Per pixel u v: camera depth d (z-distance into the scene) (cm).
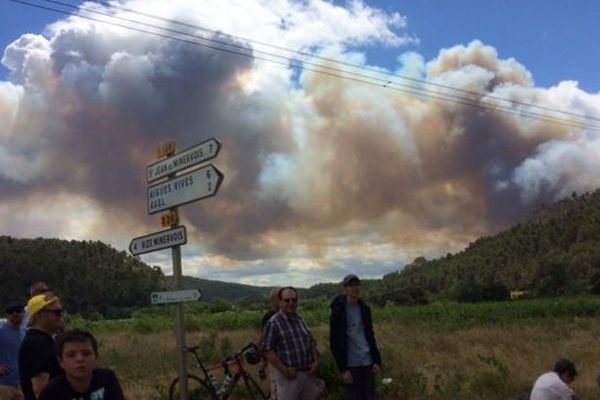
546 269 10125
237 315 5566
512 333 2656
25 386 481
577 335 2488
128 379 1510
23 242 11912
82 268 11975
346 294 845
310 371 783
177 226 950
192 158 912
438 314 4984
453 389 1193
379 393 1146
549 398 809
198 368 1631
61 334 388
